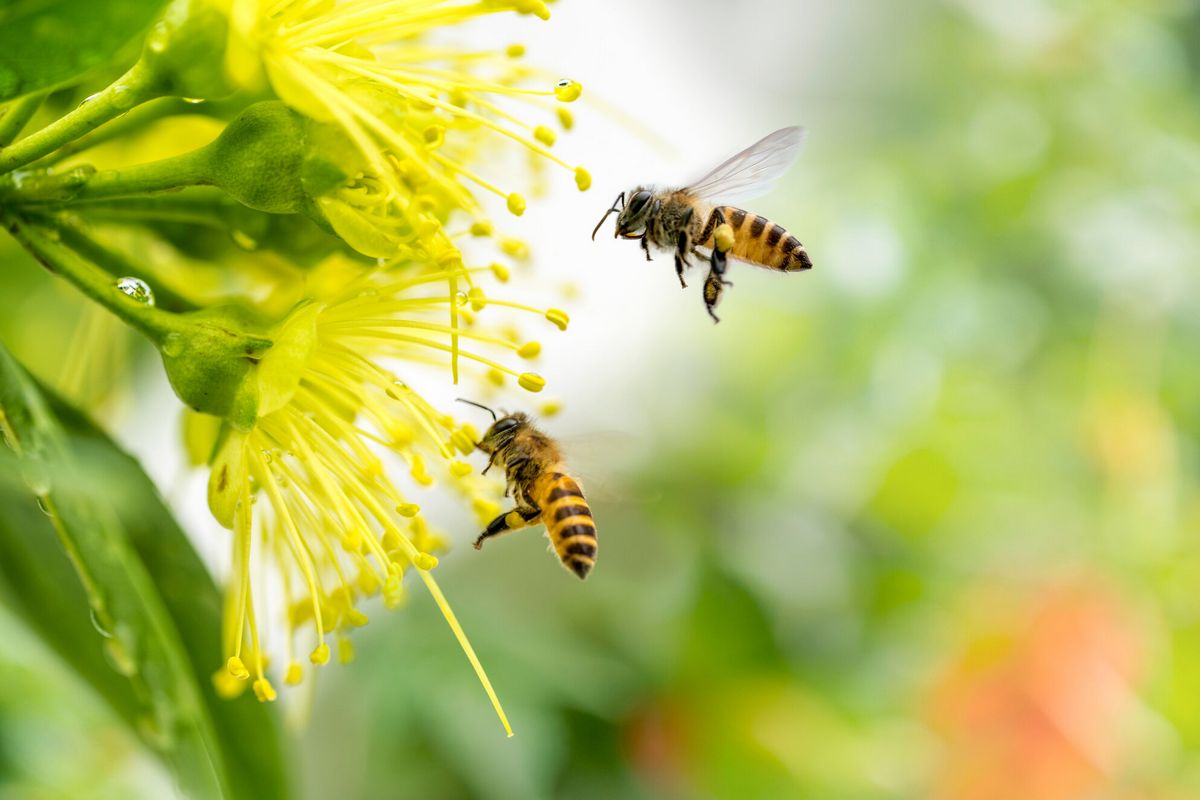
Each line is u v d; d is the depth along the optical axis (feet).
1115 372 0.95
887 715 0.91
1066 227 0.96
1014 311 0.96
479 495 0.78
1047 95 0.97
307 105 0.72
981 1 0.98
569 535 0.83
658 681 0.89
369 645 0.87
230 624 0.76
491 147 0.78
